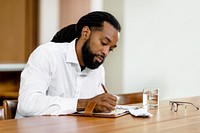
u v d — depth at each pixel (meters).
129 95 2.09
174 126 1.21
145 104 1.71
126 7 2.95
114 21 1.60
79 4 3.52
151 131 1.11
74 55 1.69
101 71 1.88
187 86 3.00
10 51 3.63
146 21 2.99
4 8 3.60
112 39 1.58
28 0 3.66
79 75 1.73
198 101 1.98
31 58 1.63
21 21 3.66
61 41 1.83
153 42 3.01
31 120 1.28
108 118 1.35
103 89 1.88
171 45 3.00
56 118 1.33
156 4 2.98
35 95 1.46
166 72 3.02
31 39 3.68
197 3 2.94
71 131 1.09
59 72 1.68
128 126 1.19
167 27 2.99
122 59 3.00
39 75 1.56
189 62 2.98
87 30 1.63
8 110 1.53
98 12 1.63
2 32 3.59
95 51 1.60
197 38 2.95
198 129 1.17
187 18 2.96
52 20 3.71
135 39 2.99
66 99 1.46
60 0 3.74
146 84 3.03
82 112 1.44
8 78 3.45
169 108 1.67
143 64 3.02
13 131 1.08
